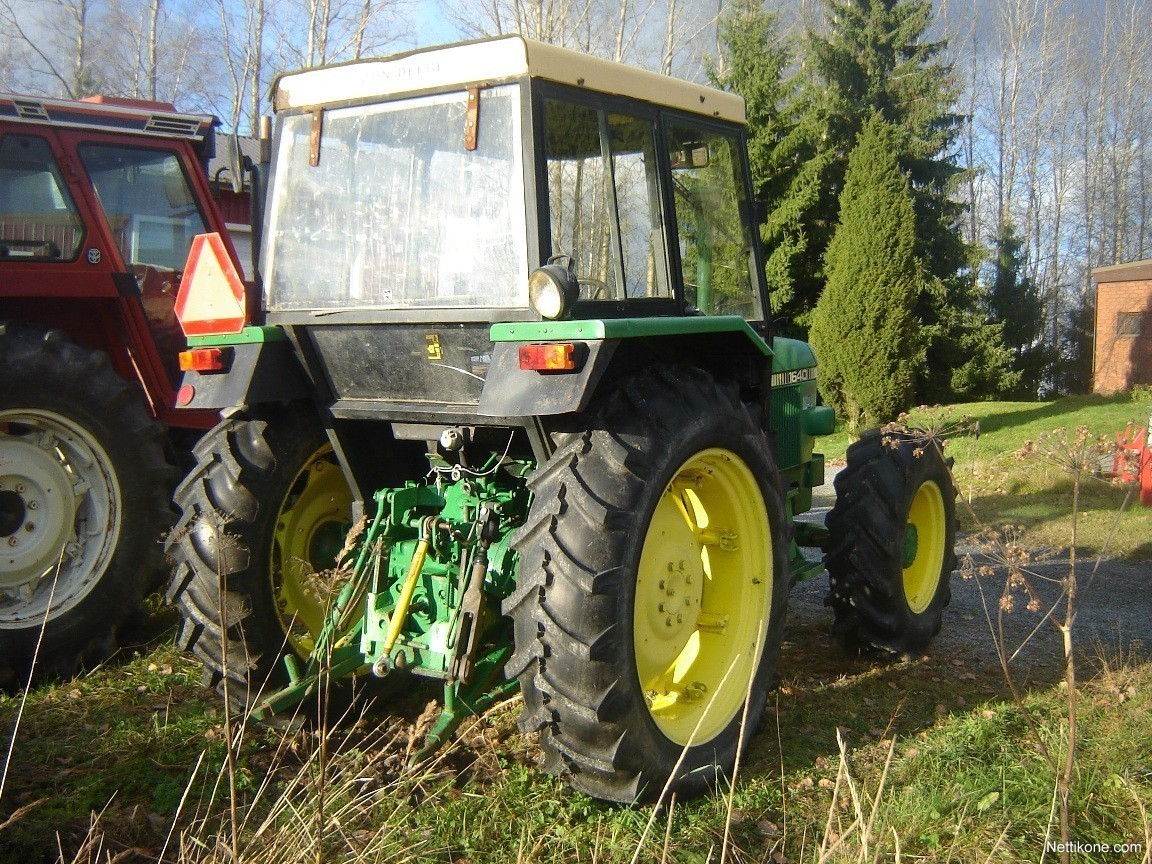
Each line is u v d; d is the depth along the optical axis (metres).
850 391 17.62
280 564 3.72
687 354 3.71
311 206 3.53
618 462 2.95
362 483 3.68
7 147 4.77
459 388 3.28
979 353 20.84
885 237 17.05
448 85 3.13
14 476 4.29
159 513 4.69
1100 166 39.69
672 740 3.15
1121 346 25.06
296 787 3.16
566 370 2.76
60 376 4.36
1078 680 4.26
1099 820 3.04
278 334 3.51
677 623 3.32
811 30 22.89
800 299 19.67
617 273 3.30
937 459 4.67
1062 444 2.87
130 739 3.58
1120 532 7.36
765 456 3.54
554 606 2.86
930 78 22.56
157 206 5.45
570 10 21.36
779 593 3.63
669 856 2.80
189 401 3.53
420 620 3.30
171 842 2.88
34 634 4.22
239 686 3.54
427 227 3.22
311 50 19.84
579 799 3.09
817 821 3.04
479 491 3.41
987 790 3.18
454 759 3.36
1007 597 2.55
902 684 4.26
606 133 3.26
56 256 4.91
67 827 2.93
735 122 3.98
